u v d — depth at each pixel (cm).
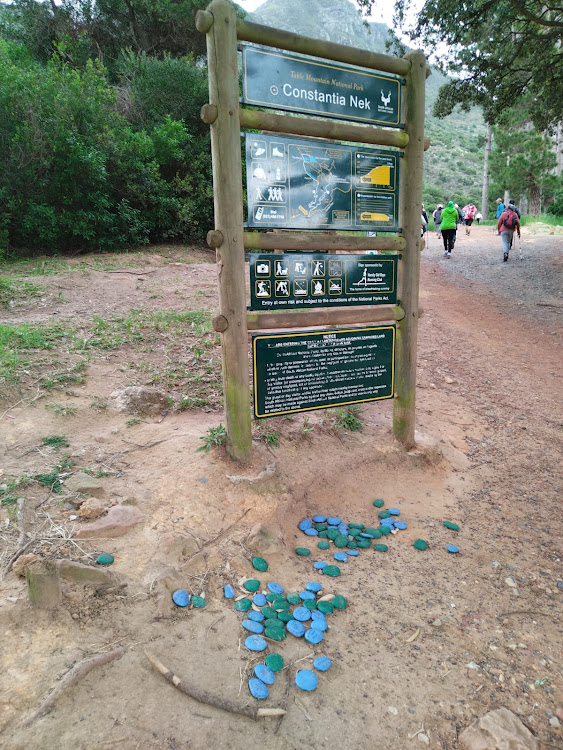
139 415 433
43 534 278
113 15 2045
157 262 1205
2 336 523
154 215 1424
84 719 186
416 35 1239
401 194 421
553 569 329
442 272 1400
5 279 827
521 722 208
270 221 362
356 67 385
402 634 258
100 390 457
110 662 210
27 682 196
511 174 2830
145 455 374
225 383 368
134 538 289
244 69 339
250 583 274
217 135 335
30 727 180
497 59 1308
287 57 354
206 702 200
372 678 227
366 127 391
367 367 424
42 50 1958
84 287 862
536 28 1302
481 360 716
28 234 1212
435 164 8900
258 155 350
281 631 244
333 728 200
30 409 407
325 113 376
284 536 332
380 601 283
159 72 1636
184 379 509
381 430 474
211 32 324
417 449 453
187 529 304
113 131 1311
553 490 430
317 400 406
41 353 509
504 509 400
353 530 353
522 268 1388
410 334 436
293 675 222
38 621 223
